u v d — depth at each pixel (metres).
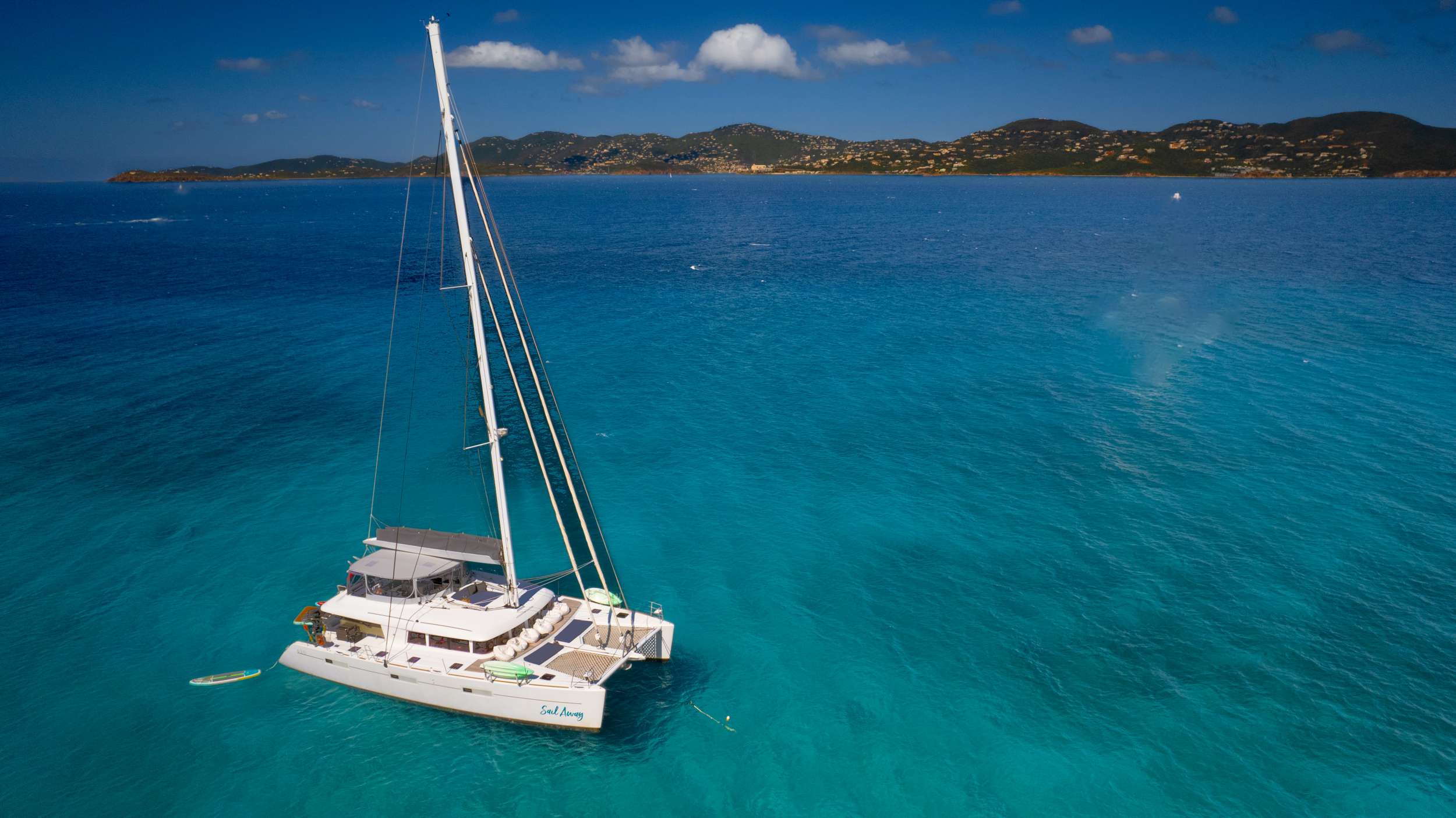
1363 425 50.78
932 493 42.78
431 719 26.47
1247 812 22.62
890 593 33.84
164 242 161.12
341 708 26.94
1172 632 30.69
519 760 24.81
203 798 23.42
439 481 45.62
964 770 24.39
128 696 27.50
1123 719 26.30
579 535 39.03
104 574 35.06
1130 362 65.75
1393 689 27.31
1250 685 27.66
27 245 152.75
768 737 25.84
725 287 103.94
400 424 54.28
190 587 34.25
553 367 67.06
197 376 63.59
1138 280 104.88
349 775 24.17
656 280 110.31
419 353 71.81
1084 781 23.83
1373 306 84.81
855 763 24.72
